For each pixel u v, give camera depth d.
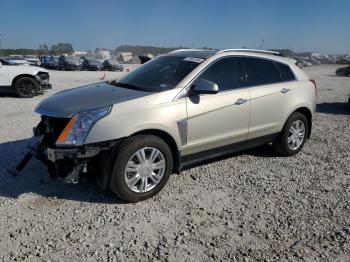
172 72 4.87
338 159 5.99
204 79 4.53
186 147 4.58
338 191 4.70
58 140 3.92
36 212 4.00
